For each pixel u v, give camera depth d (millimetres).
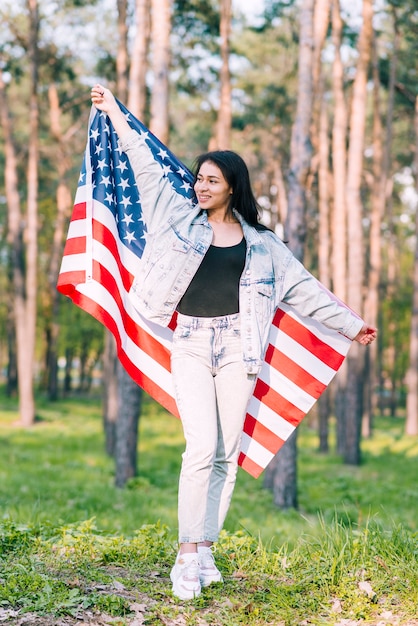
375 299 25375
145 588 3904
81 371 50344
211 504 3973
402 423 37156
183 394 3762
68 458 19094
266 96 26672
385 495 15211
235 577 4148
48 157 32000
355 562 4305
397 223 36719
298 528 9992
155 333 4367
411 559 4309
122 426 15008
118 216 4512
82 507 11469
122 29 18500
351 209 20125
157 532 5039
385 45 25188
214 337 3807
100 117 4465
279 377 4473
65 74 26969
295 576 4141
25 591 3736
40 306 39219
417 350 28234
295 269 4008
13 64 25797
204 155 3910
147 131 4516
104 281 4383
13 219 27359
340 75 20625
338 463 20891
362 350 22984
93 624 3482
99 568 4211
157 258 3867
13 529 4824
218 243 3852
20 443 21812
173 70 22594
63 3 23234
